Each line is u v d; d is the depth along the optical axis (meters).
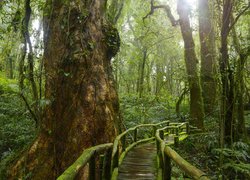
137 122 15.77
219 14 7.57
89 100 8.32
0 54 13.70
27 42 9.37
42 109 8.67
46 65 8.86
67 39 8.55
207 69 16.25
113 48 9.86
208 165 9.56
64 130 8.16
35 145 8.38
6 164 8.88
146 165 7.86
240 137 9.68
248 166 6.42
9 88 16.16
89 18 8.98
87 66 8.54
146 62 25.66
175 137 11.19
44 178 7.87
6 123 12.79
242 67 7.80
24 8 9.62
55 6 8.87
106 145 5.95
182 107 19.75
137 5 22.30
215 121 14.09
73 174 3.44
